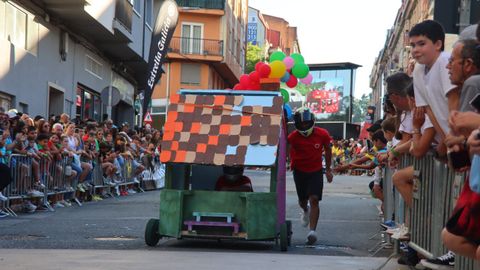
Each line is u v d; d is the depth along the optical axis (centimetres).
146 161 2167
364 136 3697
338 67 6341
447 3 718
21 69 1831
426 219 568
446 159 511
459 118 337
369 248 845
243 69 6462
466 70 424
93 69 2575
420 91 528
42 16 1975
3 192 1191
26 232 948
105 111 2784
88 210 1331
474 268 427
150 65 2705
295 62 973
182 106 846
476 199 350
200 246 838
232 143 810
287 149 918
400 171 638
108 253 739
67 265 638
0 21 1688
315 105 6438
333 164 4103
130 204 1488
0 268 616
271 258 721
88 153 1589
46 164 1341
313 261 703
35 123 1462
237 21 5812
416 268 641
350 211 1365
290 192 1989
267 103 831
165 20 2727
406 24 5175
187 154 812
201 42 4994
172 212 816
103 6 2184
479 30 410
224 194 812
